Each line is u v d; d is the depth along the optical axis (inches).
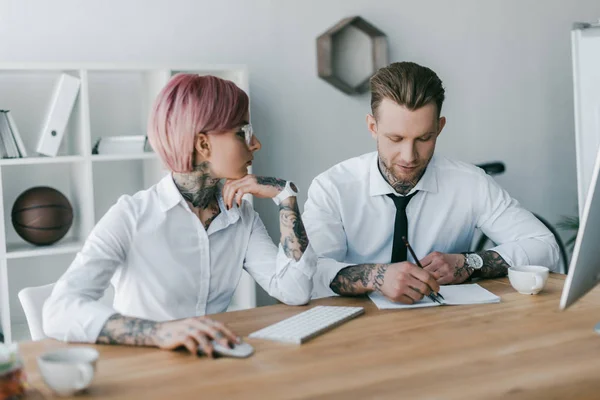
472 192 89.8
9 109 126.1
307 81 148.1
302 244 69.5
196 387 46.8
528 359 51.5
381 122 78.0
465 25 161.6
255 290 142.6
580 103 134.9
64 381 45.2
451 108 162.2
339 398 44.6
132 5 132.7
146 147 126.8
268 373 49.3
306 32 147.2
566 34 173.3
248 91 130.6
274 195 70.5
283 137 147.1
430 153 79.7
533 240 84.5
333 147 151.9
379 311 65.9
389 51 154.9
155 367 50.9
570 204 177.8
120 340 55.9
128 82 134.8
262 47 143.7
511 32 166.9
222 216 71.7
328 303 69.6
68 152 127.1
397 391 45.7
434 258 76.6
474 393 45.3
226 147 65.5
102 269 63.9
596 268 55.9
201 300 71.4
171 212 68.6
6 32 124.3
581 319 61.7
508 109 168.4
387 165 81.3
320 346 55.4
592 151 134.2
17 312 129.0
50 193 119.0
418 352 53.5
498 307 66.2
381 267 70.1
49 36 127.2
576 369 49.4
